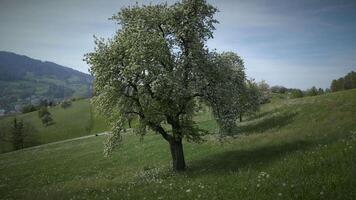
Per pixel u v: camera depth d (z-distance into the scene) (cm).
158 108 2939
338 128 3506
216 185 1503
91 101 3108
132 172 3981
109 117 3139
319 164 1483
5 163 7125
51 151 7825
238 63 4556
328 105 4897
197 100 3167
